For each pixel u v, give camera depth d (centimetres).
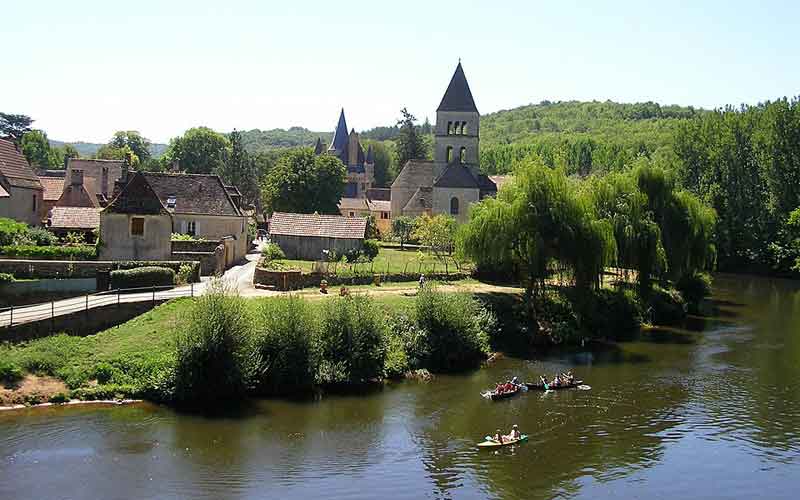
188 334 3519
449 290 5400
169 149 15600
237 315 3634
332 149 14750
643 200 5959
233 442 3086
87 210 6912
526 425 3425
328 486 2742
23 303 4525
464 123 10088
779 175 10062
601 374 4300
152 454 2925
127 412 3319
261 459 2941
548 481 2853
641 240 5803
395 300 4862
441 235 7644
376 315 4138
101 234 5497
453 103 10062
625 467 2998
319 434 3222
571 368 4419
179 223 7069
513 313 5109
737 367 4484
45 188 8694
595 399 3825
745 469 3008
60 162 17438
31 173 7506
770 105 10569
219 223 7156
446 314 4434
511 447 3159
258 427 3262
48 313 3922
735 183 10375
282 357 3728
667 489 2817
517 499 2695
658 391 3978
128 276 4716
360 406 3594
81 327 3947
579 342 5059
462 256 5391
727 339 5303
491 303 5141
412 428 3338
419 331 4347
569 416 3559
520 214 5128
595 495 2750
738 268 10288
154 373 3525
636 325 5669
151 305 4219
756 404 3784
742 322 6044
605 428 3412
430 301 4472
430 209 10394
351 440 3175
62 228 6700
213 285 3869
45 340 3709
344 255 6869
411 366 4162
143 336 3856
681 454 3141
